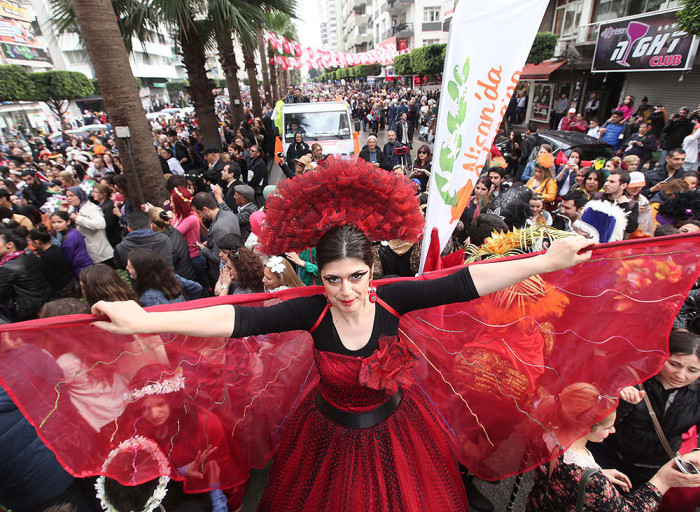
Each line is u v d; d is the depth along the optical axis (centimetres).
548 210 564
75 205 599
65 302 220
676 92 1235
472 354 199
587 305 177
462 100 190
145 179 572
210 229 436
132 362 158
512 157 981
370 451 152
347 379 148
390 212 143
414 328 200
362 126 2420
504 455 193
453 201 201
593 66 1400
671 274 158
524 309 187
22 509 156
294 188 142
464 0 180
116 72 524
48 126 2852
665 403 191
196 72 1014
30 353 135
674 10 1082
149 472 159
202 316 135
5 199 579
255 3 946
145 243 360
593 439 174
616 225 303
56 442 140
